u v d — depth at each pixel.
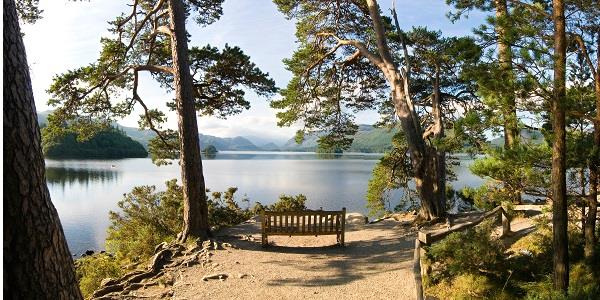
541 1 7.41
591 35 6.98
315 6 16.27
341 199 36.06
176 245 9.90
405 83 13.28
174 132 16.28
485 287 6.75
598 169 6.64
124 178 57.22
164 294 6.88
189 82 11.11
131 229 15.74
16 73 3.07
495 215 10.51
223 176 64.44
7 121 2.99
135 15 13.15
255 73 14.05
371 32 15.96
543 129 6.33
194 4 14.34
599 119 6.09
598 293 6.04
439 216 12.49
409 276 7.68
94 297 6.82
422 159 12.75
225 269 8.34
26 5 9.88
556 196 6.21
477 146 7.52
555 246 6.27
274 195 39.50
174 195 16.25
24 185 3.04
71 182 51.16
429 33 14.54
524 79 5.76
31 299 3.04
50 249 3.18
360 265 8.63
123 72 12.39
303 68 17.56
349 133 19.70
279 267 8.55
